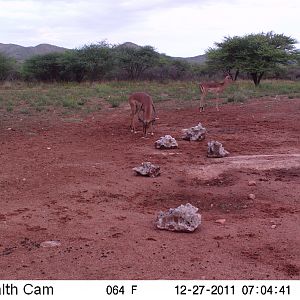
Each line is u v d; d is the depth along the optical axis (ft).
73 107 54.24
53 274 15.39
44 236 18.70
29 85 92.99
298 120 44.37
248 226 19.81
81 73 110.93
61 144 34.63
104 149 32.89
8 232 19.06
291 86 78.74
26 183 24.99
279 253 17.13
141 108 37.50
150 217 20.81
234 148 32.55
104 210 21.54
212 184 25.23
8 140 36.11
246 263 16.26
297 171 26.68
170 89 75.66
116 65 114.42
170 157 30.42
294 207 21.91
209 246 17.72
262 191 23.85
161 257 16.69
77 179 25.71
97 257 16.69
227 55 87.20
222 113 49.55
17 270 15.69
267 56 83.56
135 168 26.71
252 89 73.72
